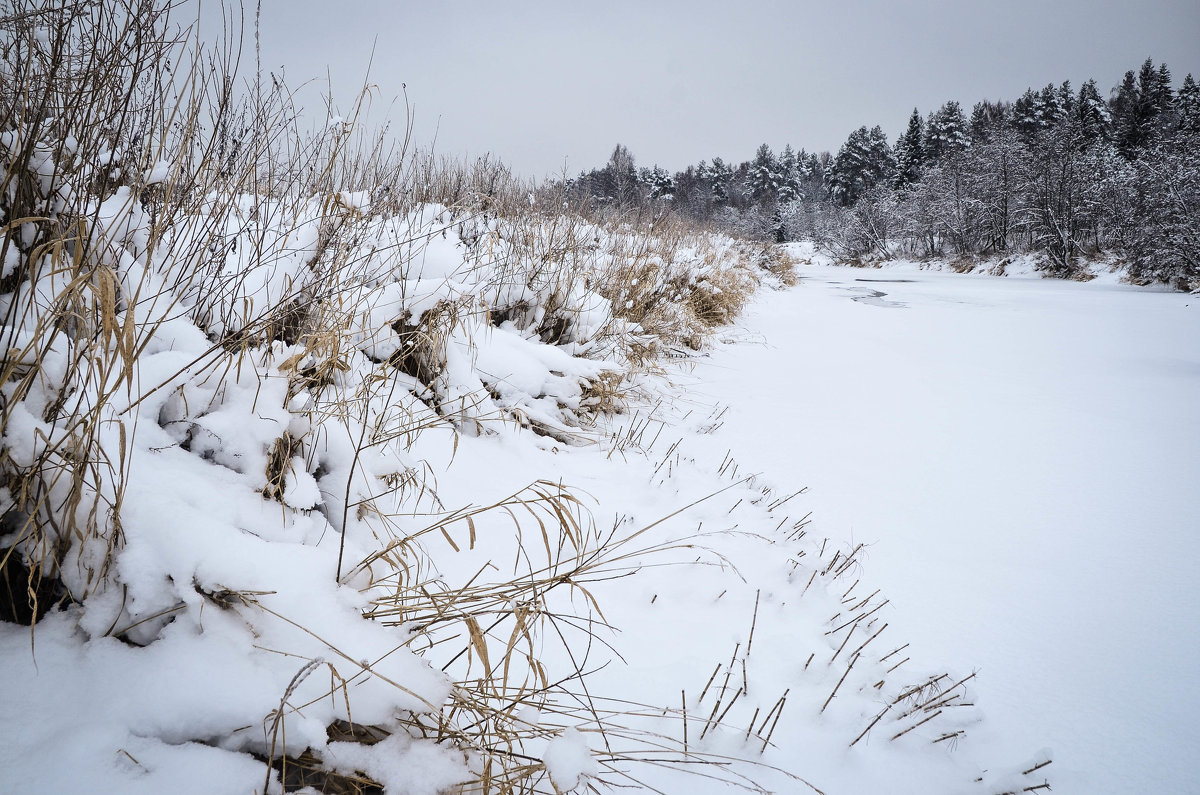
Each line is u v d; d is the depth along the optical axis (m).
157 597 1.39
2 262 1.48
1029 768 1.79
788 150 76.00
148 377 1.85
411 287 3.76
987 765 1.80
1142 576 2.89
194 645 1.37
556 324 5.21
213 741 1.26
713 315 9.34
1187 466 4.29
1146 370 7.36
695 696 1.91
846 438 4.77
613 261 6.88
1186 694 2.13
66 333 1.55
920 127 59.28
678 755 1.67
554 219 6.15
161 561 1.42
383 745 1.31
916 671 2.18
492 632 2.07
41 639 1.35
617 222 8.81
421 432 3.35
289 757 1.26
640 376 5.74
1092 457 4.45
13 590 1.39
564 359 4.53
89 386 1.76
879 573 2.86
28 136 1.67
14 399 1.43
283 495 1.84
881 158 61.72
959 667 2.24
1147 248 19.53
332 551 1.75
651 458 4.07
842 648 2.24
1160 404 5.87
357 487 2.15
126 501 1.49
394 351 3.55
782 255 21.83
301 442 2.03
